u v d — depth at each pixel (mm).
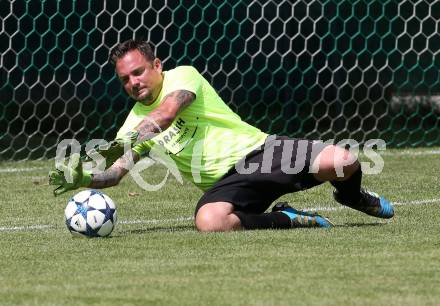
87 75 38719
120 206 22016
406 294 12656
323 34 39688
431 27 40375
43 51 38406
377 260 14688
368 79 39781
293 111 39562
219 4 39500
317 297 12508
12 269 14438
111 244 16297
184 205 22062
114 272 14086
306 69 38906
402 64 36875
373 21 39219
